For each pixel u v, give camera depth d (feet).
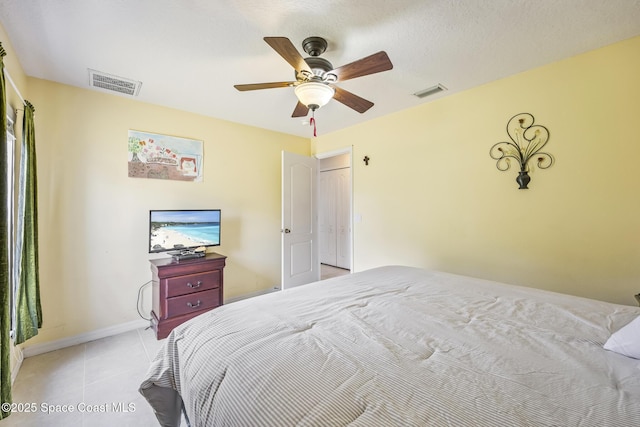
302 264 13.00
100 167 8.42
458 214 8.87
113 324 8.64
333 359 3.00
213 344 3.49
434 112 9.39
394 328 3.83
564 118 6.86
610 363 2.92
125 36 5.81
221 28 5.57
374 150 11.34
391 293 5.41
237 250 11.52
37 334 7.16
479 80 7.95
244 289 11.75
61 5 4.89
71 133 7.97
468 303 4.84
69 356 7.34
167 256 9.71
